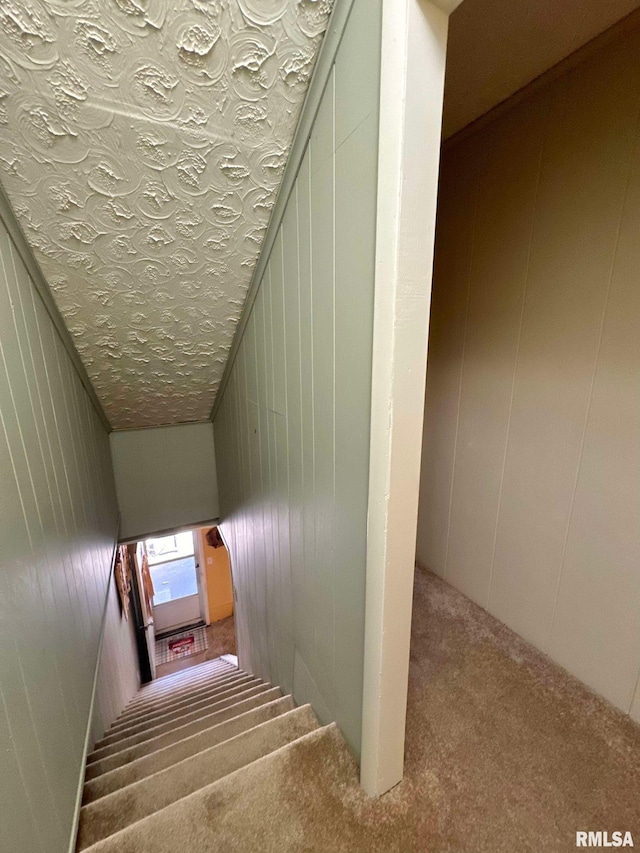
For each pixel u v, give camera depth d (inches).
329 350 34.0
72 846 31.8
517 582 56.7
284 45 26.7
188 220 38.6
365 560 31.8
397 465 27.6
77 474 53.6
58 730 32.8
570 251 44.1
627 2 33.3
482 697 47.5
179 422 95.6
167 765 45.8
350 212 27.9
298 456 45.0
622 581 43.1
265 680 78.6
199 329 57.6
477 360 58.7
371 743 34.1
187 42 25.4
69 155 30.8
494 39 37.3
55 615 35.8
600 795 36.5
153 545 193.9
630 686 43.8
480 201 54.8
